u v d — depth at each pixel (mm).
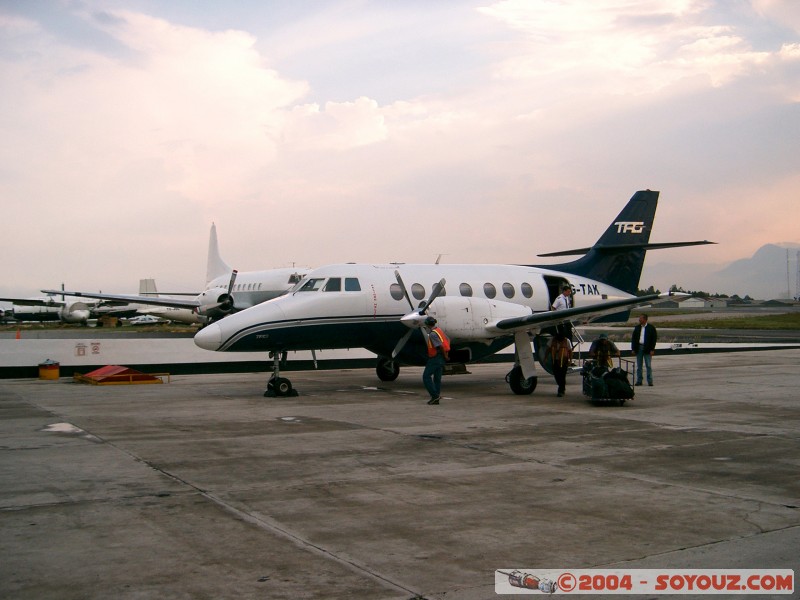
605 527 6590
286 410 14469
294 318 17172
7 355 22016
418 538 6262
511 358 29219
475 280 20438
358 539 6227
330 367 25609
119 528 6469
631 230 23594
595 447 10477
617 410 14484
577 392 17906
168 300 37219
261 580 5281
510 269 21516
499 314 17750
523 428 12195
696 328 56625
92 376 20031
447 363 17922
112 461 9359
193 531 6402
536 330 17578
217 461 9398
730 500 7531
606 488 8031
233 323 16672
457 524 6668
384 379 20594
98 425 12383
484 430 11977
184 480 8320
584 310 16203
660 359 29078
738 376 21656
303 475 8617
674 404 15383
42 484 8078
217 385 19594
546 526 6613
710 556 5852
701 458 9703
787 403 15484
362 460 9508
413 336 18344
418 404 15492
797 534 6395
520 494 7754
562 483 8258
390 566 5586
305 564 5613
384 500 7496
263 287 35844
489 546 6062
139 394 17312
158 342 23531
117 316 72188
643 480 8414
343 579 5316
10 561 5625
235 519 6777
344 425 12492
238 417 13430
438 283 18625
